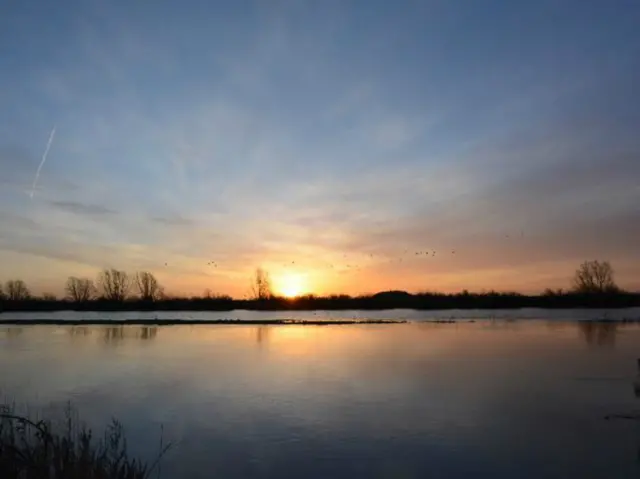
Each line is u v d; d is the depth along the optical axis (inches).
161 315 4200.3
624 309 4520.2
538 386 996.6
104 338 2064.5
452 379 1079.6
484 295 5206.7
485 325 2687.0
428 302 5290.4
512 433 689.6
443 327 2583.7
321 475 548.1
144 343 1855.3
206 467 568.1
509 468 567.2
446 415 784.9
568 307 4817.9
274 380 1075.9
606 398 895.1
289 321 3174.2
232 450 626.5
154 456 603.8
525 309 4955.7
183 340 1964.8
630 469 563.8
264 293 5398.6
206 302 5255.9
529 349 1599.4
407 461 588.7
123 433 692.7
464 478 541.6
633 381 1047.6
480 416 778.2
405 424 733.9
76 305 5009.8
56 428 697.6
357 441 660.7
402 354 1496.1
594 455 608.1
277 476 544.1
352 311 5017.2
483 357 1419.8
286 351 1589.6
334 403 862.5
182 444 645.9
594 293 4766.2
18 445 547.8
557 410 810.8
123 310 5059.1
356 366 1266.0
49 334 2262.6
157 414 794.2
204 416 780.6
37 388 1002.1
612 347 1636.3
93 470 446.9
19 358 1448.1
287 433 695.1
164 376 1132.5
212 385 1021.8
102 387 1008.2
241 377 1114.1
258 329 2541.8
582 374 1134.4
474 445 644.7
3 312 4717.0
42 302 4977.9
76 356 1488.7
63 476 436.5
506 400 877.2
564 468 566.9
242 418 769.6
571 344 1731.1
